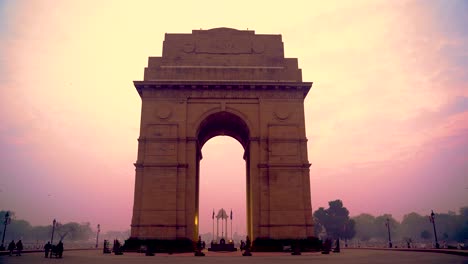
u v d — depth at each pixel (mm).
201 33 58094
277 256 39406
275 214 49969
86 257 38344
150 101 53781
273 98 54438
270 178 51344
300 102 54438
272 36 58312
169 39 57562
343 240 193625
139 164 51125
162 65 56156
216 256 40375
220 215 63312
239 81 54125
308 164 51875
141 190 50250
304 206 50469
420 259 32469
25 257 39125
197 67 55344
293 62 56750
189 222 49781
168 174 50875
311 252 47344
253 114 54062
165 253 45750
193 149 52438
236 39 57969
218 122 60469
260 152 52438
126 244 47656
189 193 50812
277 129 53281
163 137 52375
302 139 52969
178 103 53844
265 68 55719
